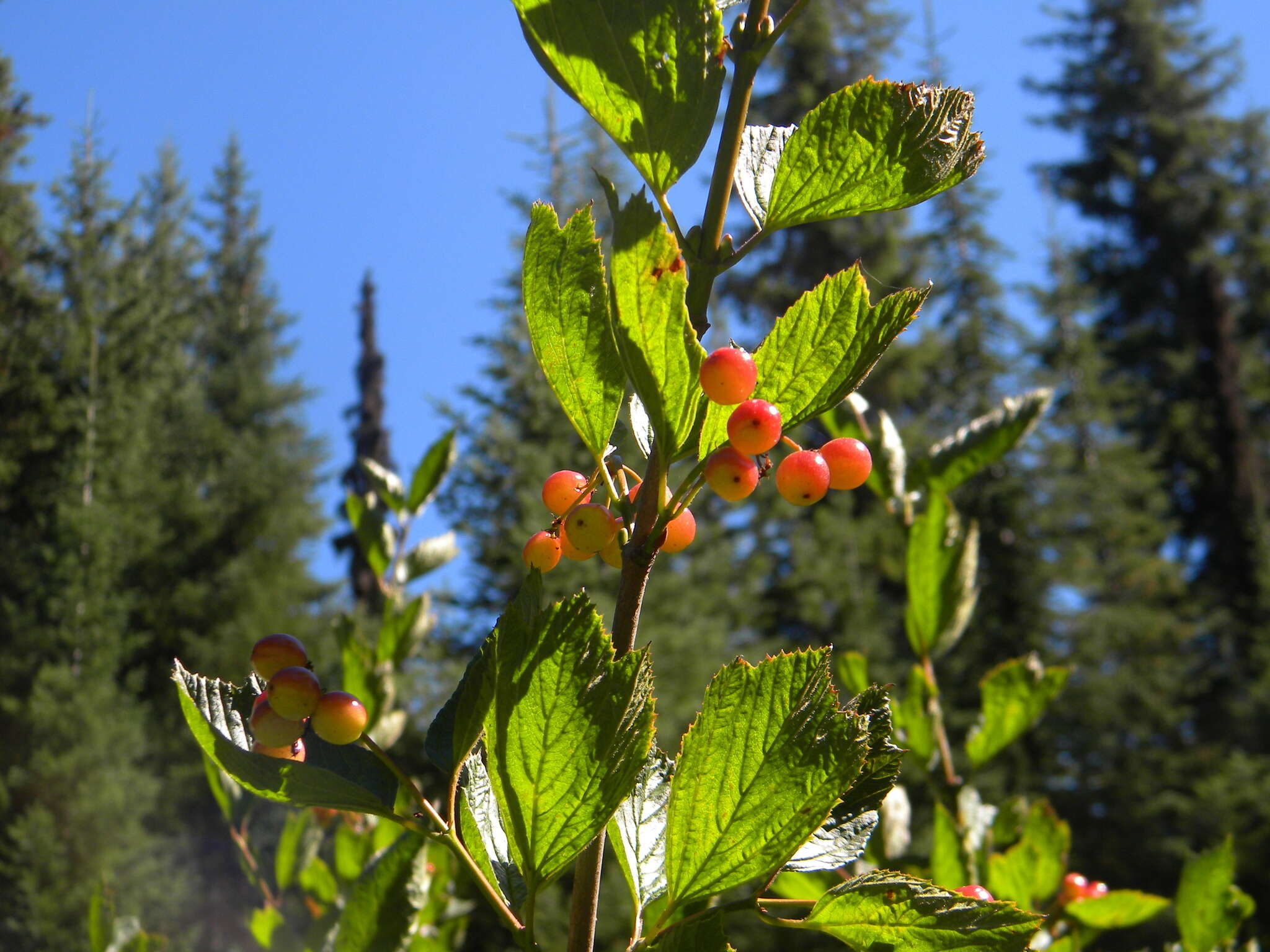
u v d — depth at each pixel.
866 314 0.90
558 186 21.64
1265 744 18.45
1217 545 25.53
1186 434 27.20
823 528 18.91
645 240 0.83
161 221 37.38
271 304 39.00
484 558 16.09
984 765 1.82
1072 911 1.75
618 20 0.92
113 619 21.17
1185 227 31.64
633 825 1.07
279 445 34.06
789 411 0.93
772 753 0.84
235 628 24.69
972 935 0.82
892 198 0.96
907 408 24.59
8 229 25.91
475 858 0.96
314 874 1.84
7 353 23.64
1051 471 21.88
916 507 1.84
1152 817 17.53
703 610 15.88
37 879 17.30
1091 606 21.61
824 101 0.93
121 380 25.27
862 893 0.84
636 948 0.88
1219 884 1.72
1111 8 33.72
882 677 17.08
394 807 0.92
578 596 0.82
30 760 18.72
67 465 23.38
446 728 0.95
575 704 0.82
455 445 2.27
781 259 24.70
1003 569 20.38
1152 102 33.44
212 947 20.33
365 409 32.69
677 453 0.93
